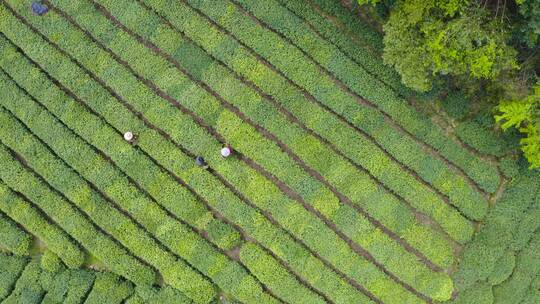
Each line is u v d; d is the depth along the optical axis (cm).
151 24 2889
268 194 2827
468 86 2694
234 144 2841
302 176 2822
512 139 2748
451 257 2772
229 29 2870
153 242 2870
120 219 2869
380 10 2720
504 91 2572
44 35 2930
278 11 2848
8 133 2920
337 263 2800
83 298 2889
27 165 2962
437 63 2344
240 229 2883
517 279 2767
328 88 2820
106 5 2917
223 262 2841
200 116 2864
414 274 2777
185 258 2847
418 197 2789
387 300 2784
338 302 2794
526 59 2442
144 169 2872
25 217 2900
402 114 2795
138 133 2884
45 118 2911
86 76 2914
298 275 2855
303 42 2834
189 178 2856
